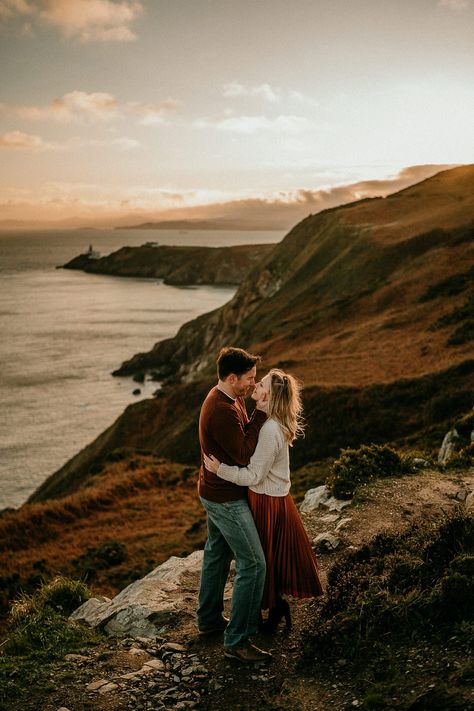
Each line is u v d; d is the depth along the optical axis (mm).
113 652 4961
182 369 87750
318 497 8844
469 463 9906
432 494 8438
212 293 194000
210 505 4723
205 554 5113
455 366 29609
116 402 70875
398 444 21453
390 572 5145
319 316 57469
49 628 5434
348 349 43812
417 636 4312
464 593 4391
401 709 3469
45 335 113562
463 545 5176
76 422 62500
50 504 26266
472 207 77250
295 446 28953
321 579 6070
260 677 4398
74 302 166125
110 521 24344
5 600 16938
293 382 4750
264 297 94562
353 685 3984
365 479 9008
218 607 5105
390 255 68312
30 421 62375
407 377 30750
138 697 4199
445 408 25719
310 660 4469
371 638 4445
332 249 85250
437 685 3584
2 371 83875
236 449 4516
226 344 85938
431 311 45312
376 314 52094
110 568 18453
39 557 20594
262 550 4715
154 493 27953
